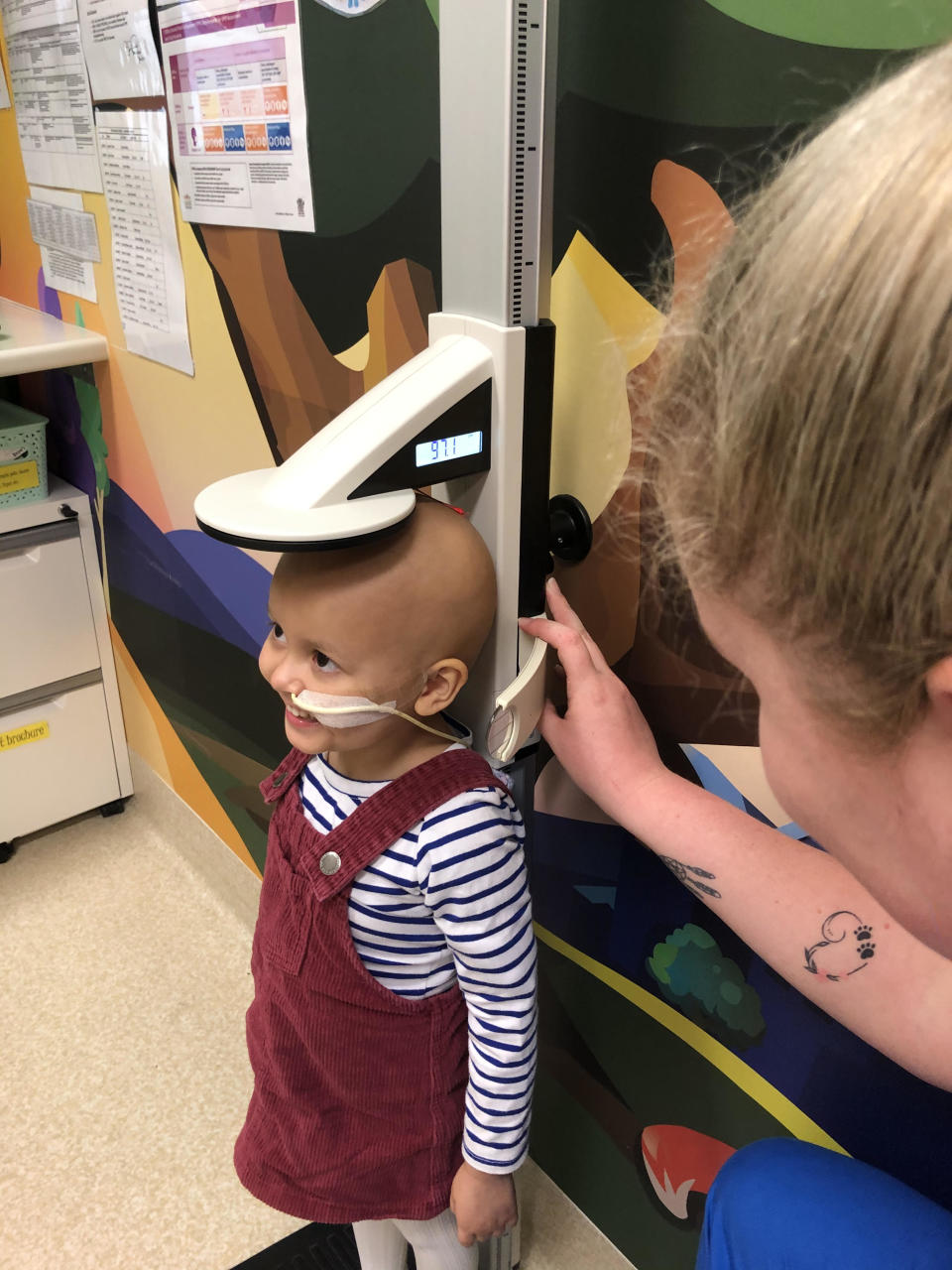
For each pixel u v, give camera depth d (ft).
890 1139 2.41
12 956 5.19
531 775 2.69
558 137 2.23
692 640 2.33
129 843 6.06
